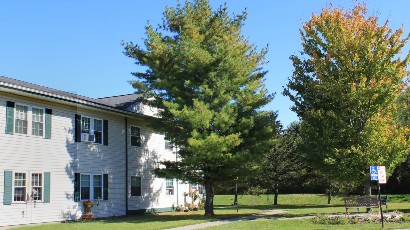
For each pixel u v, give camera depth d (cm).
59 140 2373
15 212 2075
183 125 2536
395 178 5075
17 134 2133
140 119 3014
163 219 2388
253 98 2538
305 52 2597
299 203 4772
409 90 2438
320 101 2528
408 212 2569
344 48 2353
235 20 2784
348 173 2361
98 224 2089
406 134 2448
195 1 2684
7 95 2098
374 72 2345
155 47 2503
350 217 2067
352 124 2434
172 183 3378
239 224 1962
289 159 4378
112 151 2770
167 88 2508
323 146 2419
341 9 2445
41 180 2239
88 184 2556
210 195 2617
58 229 1831
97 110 2639
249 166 2573
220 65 2489
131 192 2911
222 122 2383
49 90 2464
